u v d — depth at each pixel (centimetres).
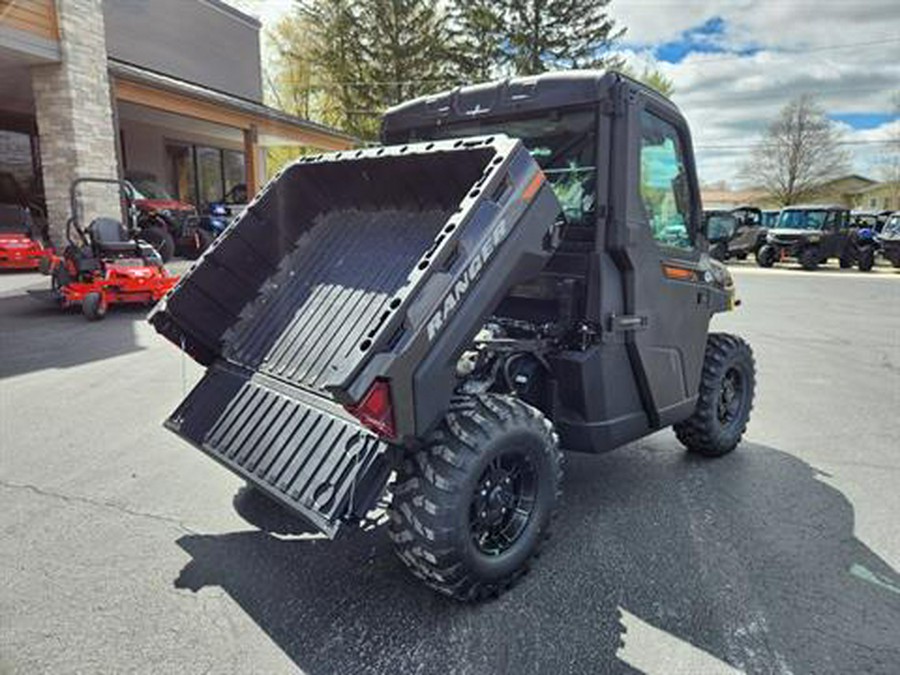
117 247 830
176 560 276
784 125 4722
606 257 291
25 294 960
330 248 312
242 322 325
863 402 536
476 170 251
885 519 321
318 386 263
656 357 323
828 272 1914
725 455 409
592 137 293
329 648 222
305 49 3106
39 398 494
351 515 219
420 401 211
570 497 344
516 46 3023
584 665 214
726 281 400
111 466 371
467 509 230
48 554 279
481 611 243
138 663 213
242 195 1694
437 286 212
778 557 284
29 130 1428
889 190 5250
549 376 302
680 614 242
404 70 2978
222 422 288
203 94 1328
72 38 1034
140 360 611
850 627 235
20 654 217
